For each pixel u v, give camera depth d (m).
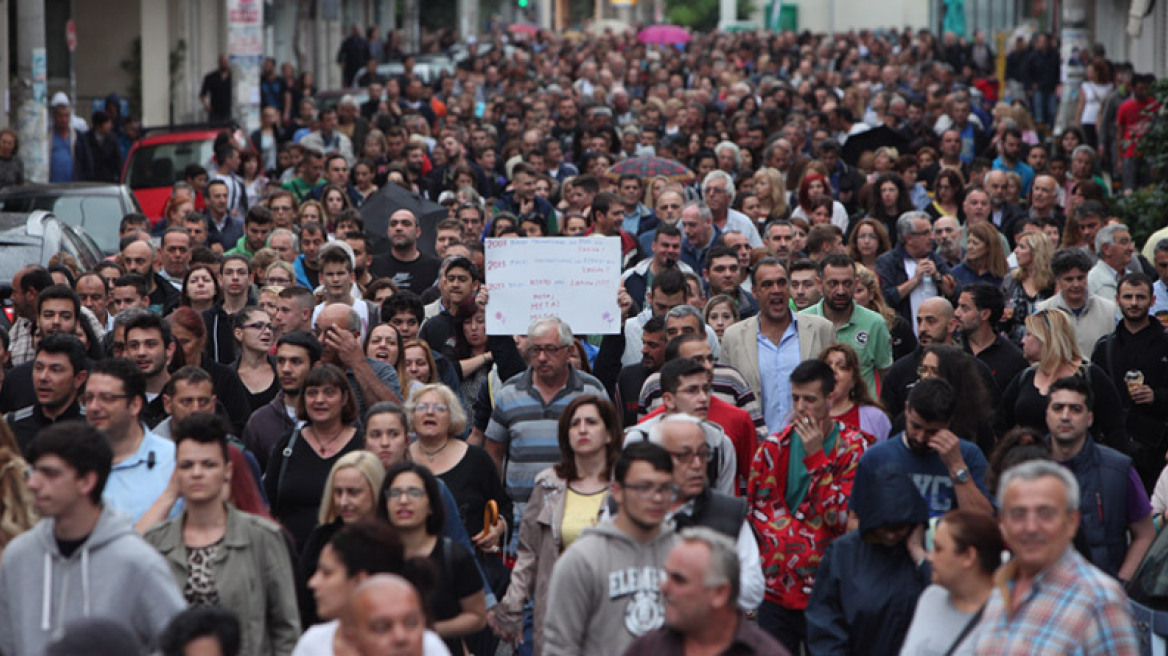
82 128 81.44
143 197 70.31
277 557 19.64
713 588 16.11
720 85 114.19
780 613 23.66
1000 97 125.06
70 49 87.50
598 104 89.00
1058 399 23.53
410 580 17.69
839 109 74.31
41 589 17.70
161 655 15.61
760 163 66.81
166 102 107.69
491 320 32.31
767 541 23.64
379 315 34.50
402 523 20.31
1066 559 16.39
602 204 42.75
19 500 19.94
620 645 19.14
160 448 22.62
